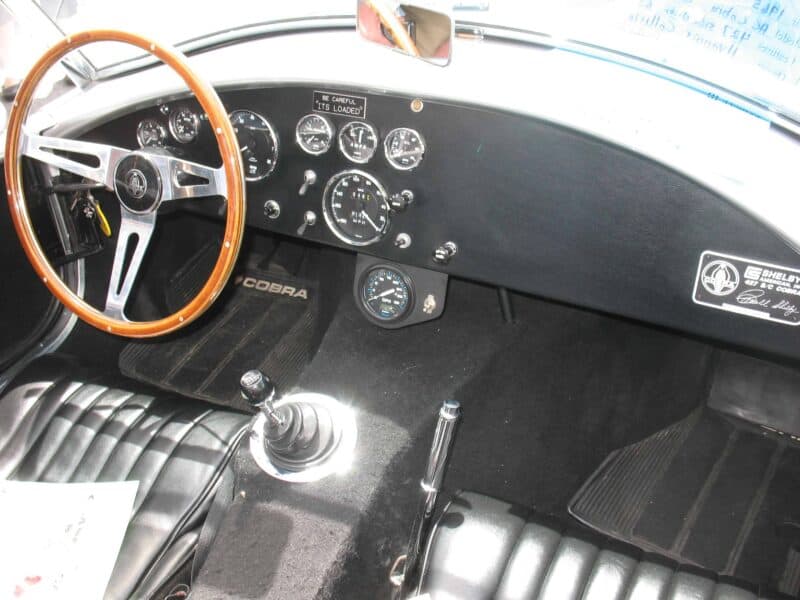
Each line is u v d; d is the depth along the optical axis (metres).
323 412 1.80
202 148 1.97
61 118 2.00
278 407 1.69
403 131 1.71
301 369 2.58
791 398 2.26
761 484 2.13
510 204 1.73
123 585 1.54
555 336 2.25
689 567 1.41
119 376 2.06
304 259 2.92
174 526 1.63
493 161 1.68
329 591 1.51
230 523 1.61
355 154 1.81
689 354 2.34
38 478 1.78
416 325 2.23
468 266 1.88
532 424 2.14
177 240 2.75
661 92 1.58
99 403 1.89
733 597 1.33
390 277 2.06
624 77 1.62
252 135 1.87
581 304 1.80
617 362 2.30
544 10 1.68
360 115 1.73
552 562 1.41
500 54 1.71
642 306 1.72
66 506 1.66
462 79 1.63
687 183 1.49
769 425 2.28
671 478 2.15
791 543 1.98
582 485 2.12
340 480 1.71
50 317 2.32
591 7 1.63
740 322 1.61
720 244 1.53
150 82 1.93
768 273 1.50
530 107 1.56
